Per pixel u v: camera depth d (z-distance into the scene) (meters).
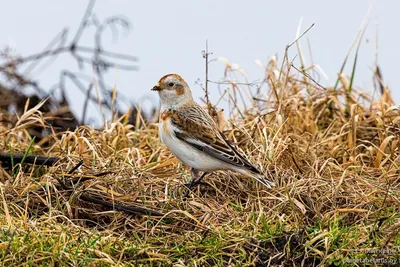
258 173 11.41
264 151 12.66
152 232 10.67
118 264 9.68
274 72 14.89
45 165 12.70
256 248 10.07
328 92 14.89
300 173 12.47
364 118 14.11
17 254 9.77
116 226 10.97
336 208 11.27
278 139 12.93
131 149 13.02
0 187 11.28
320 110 14.86
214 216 11.06
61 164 12.28
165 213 11.04
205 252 10.12
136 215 11.07
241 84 14.71
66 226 10.62
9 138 13.73
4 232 10.16
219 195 11.87
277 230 10.45
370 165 13.00
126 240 10.39
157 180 12.05
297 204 11.10
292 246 10.09
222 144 11.72
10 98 18.75
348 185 11.80
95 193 11.50
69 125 17.94
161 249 10.13
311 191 11.62
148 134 14.07
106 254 9.78
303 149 13.15
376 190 11.54
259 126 13.63
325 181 11.82
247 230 10.61
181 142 11.91
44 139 14.11
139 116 14.72
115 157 12.79
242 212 11.25
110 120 15.51
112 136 13.79
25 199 11.30
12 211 11.09
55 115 18.05
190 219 11.01
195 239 10.39
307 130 14.00
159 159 13.10
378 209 11.01
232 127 13.51
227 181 12.09
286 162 12.62
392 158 12.94
